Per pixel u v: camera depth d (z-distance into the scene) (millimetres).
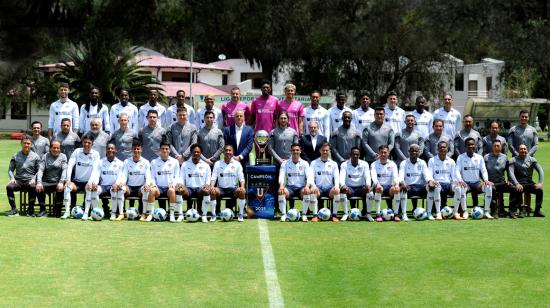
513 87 57250
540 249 10328
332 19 43594
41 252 9859
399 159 14383
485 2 45812
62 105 15344
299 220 13359
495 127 14594
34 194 13727
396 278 8492
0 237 11016
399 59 47938
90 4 35938
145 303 7328
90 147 13711
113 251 9992
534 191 14008
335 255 9828
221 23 38781
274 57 43688
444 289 7992
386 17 44469
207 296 7605
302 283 8203
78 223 12680
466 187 13688
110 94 40531
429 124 15523
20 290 7805
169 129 14172
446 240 11078
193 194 13398
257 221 13172
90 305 7242
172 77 57031
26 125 59969
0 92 37719
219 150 13984
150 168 13516
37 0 34469
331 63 46562
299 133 14656
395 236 11453
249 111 14898
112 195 13281
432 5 45844
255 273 8695
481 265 9242
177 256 9680
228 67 62344
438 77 48344
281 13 40594
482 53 54281
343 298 7570
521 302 7480
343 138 14141
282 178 13438
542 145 41781
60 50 37438
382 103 48125
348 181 13688
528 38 45906
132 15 37250
